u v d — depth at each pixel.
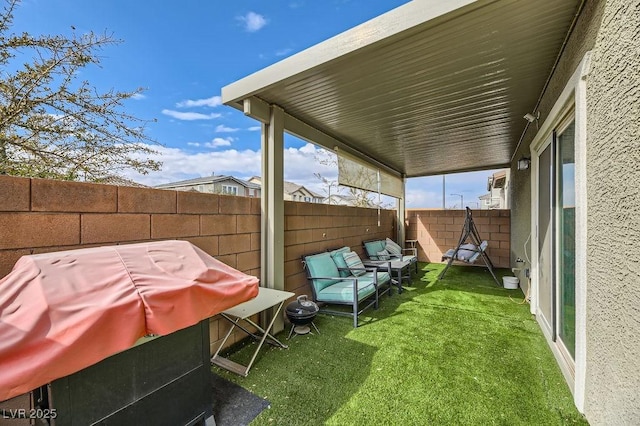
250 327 2.96
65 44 3.46
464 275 6.23
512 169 6.07
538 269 3.47
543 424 1.75
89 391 1.23
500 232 7.27
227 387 2.14
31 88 3.37
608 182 1.43
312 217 4.13
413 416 1.83
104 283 1.31
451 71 2.44
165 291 1.36
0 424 1.28
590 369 1.70
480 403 1.94
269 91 2.77
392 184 7.30
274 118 3.10
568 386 2.12
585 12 1.67
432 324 3.36
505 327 3.24
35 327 1.03
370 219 6.15
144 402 1.42
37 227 1.61
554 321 2.61
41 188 1.63
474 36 1.96
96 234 1.86
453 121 3.70
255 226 3.14
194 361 1.66
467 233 5.93
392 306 4.06
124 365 1.35
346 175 5.08
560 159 2.53
